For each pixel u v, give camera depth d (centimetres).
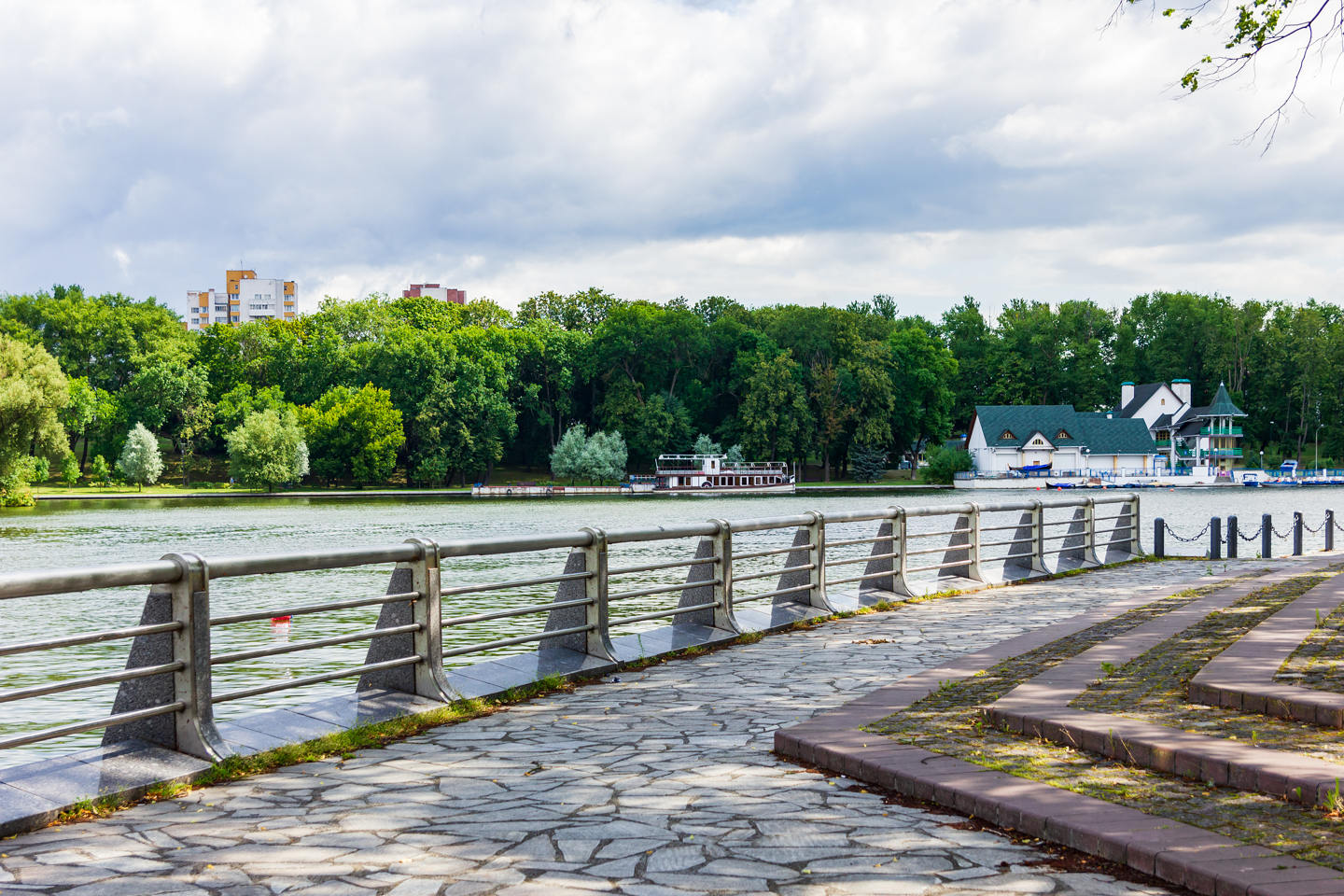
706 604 1156
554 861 451
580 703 835
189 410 11475
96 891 420
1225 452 13175
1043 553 1892
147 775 578
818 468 13400
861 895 405
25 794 530
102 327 12862
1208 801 487
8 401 6762
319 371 11819
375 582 3056
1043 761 568
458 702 796
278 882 429
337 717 727
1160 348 15388
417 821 515
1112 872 427
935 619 1317
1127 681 741
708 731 723
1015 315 16200
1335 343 14212
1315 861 402
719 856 454
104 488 10675
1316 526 5075
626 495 10600
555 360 12112
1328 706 589
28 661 1817
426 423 11012
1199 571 1905
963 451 12306
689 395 12088
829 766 604
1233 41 1123
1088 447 12656
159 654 630
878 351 11944
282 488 10988
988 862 442
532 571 3161
